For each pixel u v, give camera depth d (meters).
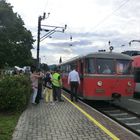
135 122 15.74
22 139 10.00
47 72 24.58
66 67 31.64
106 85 20.61
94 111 16.72
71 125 12.44
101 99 20.55
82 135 10.66
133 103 23.84
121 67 20.91
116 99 20.80
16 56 62.91
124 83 20.83
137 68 28.80
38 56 36.12
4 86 15.59
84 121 13.38
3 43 61.12
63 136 10.49
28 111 16.41
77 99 21.97
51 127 11.98
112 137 10.41
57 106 18.73
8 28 62.44
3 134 10.63
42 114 15.31
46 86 22.69
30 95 20.98
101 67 20.72
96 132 11.17
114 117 17.06
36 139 10.03
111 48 22.00
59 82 21.67
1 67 61.50
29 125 12.34
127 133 11.18
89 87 20.59
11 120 13.49
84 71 20.97
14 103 15.62
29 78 21.47
